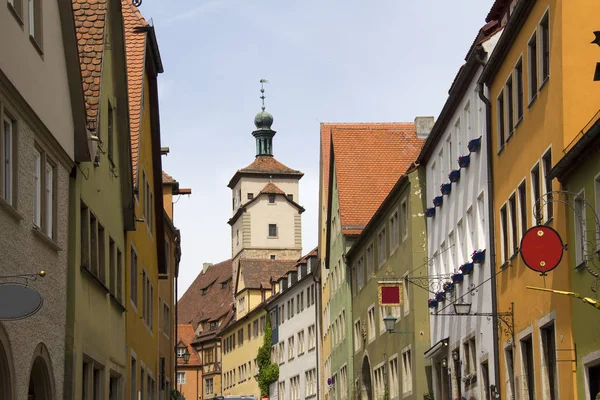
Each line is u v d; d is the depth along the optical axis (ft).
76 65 69.05
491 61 94.84
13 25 55.21
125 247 97.30
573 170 70.79
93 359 77.30
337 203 209.05
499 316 90.89
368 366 183.52
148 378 120.16
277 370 307.58
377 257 169.37
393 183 203.41
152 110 116.16
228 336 376.07
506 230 93.61
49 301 63.87
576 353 71.46
